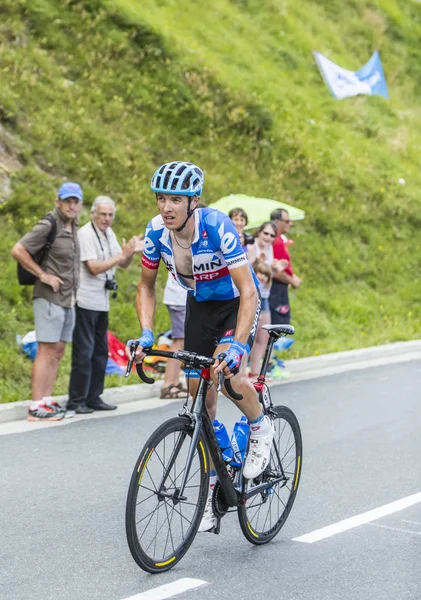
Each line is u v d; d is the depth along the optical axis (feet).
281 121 72.38
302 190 67.41
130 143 58.95
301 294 58.75
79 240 33.86
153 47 67.46
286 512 21.26
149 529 17.83
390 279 66.64
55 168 52.65
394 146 83.20
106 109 59.98
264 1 92.43
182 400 37.37
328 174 70.95
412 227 73.26
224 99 68.80
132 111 61.93
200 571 18.21
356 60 95.81
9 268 43.86
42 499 23.16
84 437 30.17
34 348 38.45
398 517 22.45
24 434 30.30
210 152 63.67
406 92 97.50
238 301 18.89
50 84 58.34
